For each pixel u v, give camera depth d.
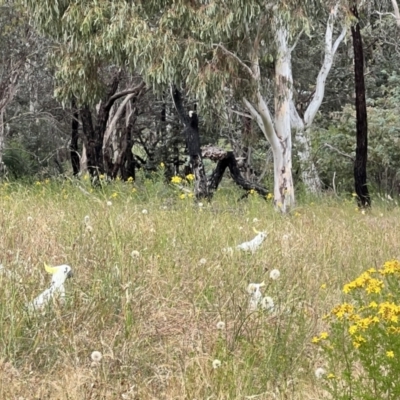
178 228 8.22
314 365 4.86
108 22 13.76
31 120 26.03
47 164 27.83
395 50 25.84
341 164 21.38
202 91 13.40
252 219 10.62
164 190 13.98
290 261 7.35
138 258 6.39
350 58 26.72
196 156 15.78
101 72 16.95
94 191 13.56
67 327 5.12
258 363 4.78
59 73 15.48
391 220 13.05
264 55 14.45
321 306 6.14
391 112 21.17
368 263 8.00
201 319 5.48
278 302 5.61
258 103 14.73
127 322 5.16
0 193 12.34
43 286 5.78
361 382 4.29
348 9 15.47
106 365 4.67
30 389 4.36
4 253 6.59
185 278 6.27
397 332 3.93
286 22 13.45
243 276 6.43
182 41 13.52
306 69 24.77
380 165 22.00
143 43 13.31
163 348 5.01
